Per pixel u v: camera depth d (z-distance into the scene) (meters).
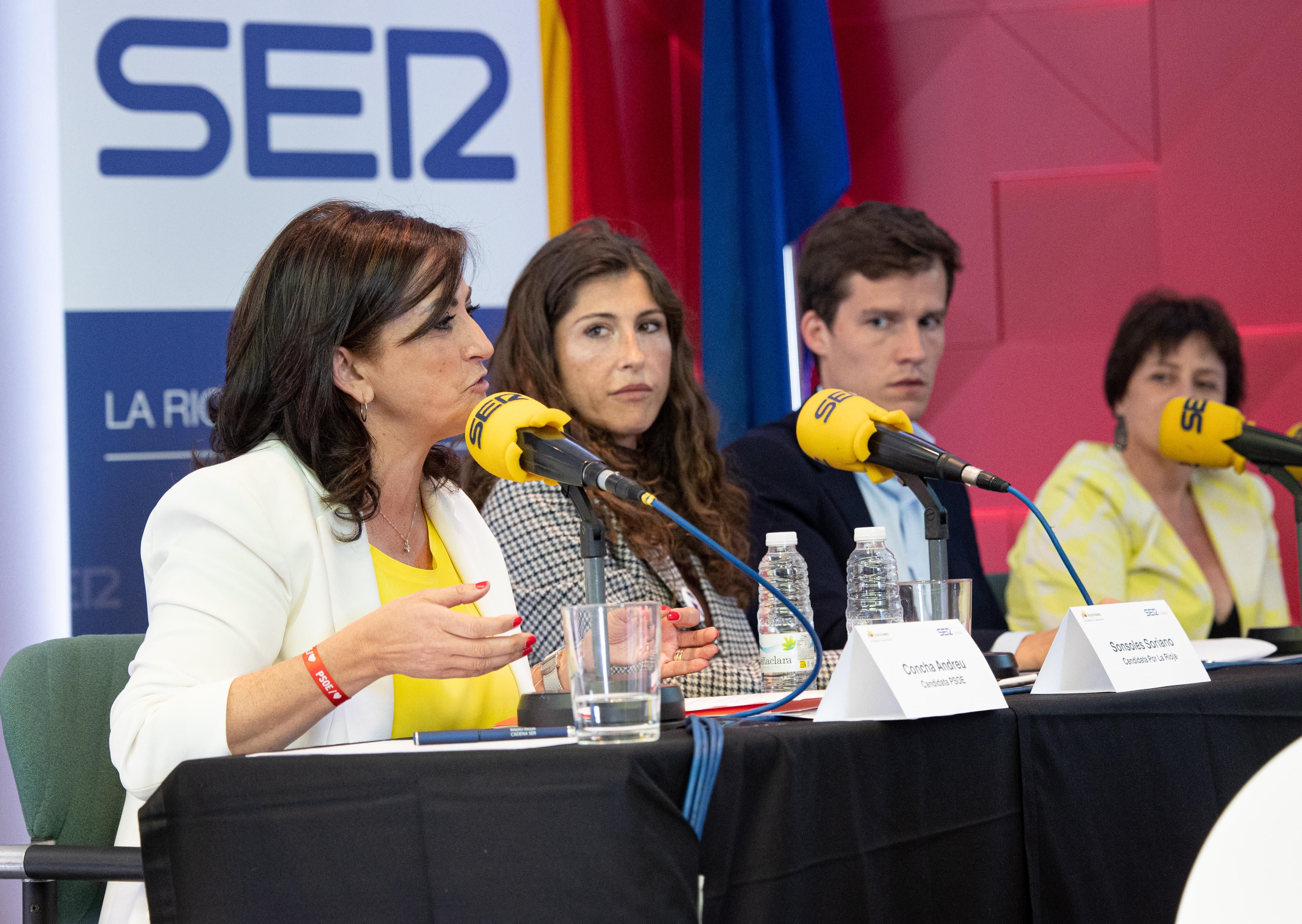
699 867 3.29
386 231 5.45
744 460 9.04
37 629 9.96
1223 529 11.02
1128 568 10.91
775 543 5.78
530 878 3.28
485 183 10.65
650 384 7.90
